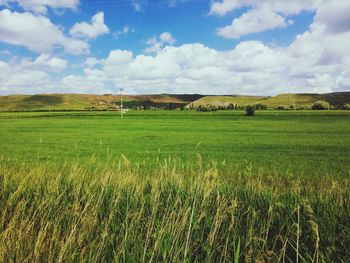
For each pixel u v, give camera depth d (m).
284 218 5.28
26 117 125.88
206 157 28.55
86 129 68.69
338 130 63.09
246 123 88.50
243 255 4.33
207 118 115.06
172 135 54.41
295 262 4.39
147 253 4.26
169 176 6.94
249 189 6.96
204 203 5.17
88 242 4.47
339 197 6.14
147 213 5.40
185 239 4.37
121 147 37.34
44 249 4.15
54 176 7.71
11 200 5.79
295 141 43.94
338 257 4.14
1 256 4.01
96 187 6.37
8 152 32.03
